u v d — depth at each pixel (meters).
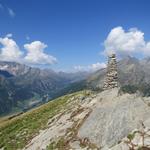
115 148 41.22
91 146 44.97
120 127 45.03
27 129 67.31
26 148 56.25
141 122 44.62
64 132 51.81
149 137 40.94
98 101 56.94
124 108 48.62
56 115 66.06
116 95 54.56
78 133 49.38
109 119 47.69
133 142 41.00
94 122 49.28
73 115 57.50
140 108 48.03
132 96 51.94
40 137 56.69
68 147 47.28
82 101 63.53
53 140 51.03
